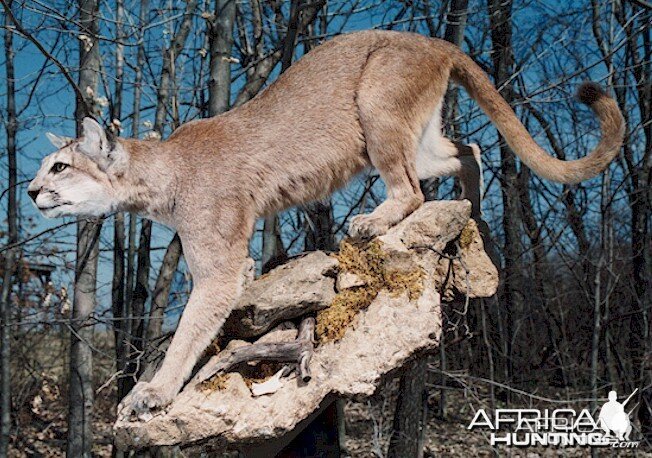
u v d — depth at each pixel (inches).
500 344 504.4
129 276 331.3
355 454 381.7
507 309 499.2
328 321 150.3
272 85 172.9
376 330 147.6
